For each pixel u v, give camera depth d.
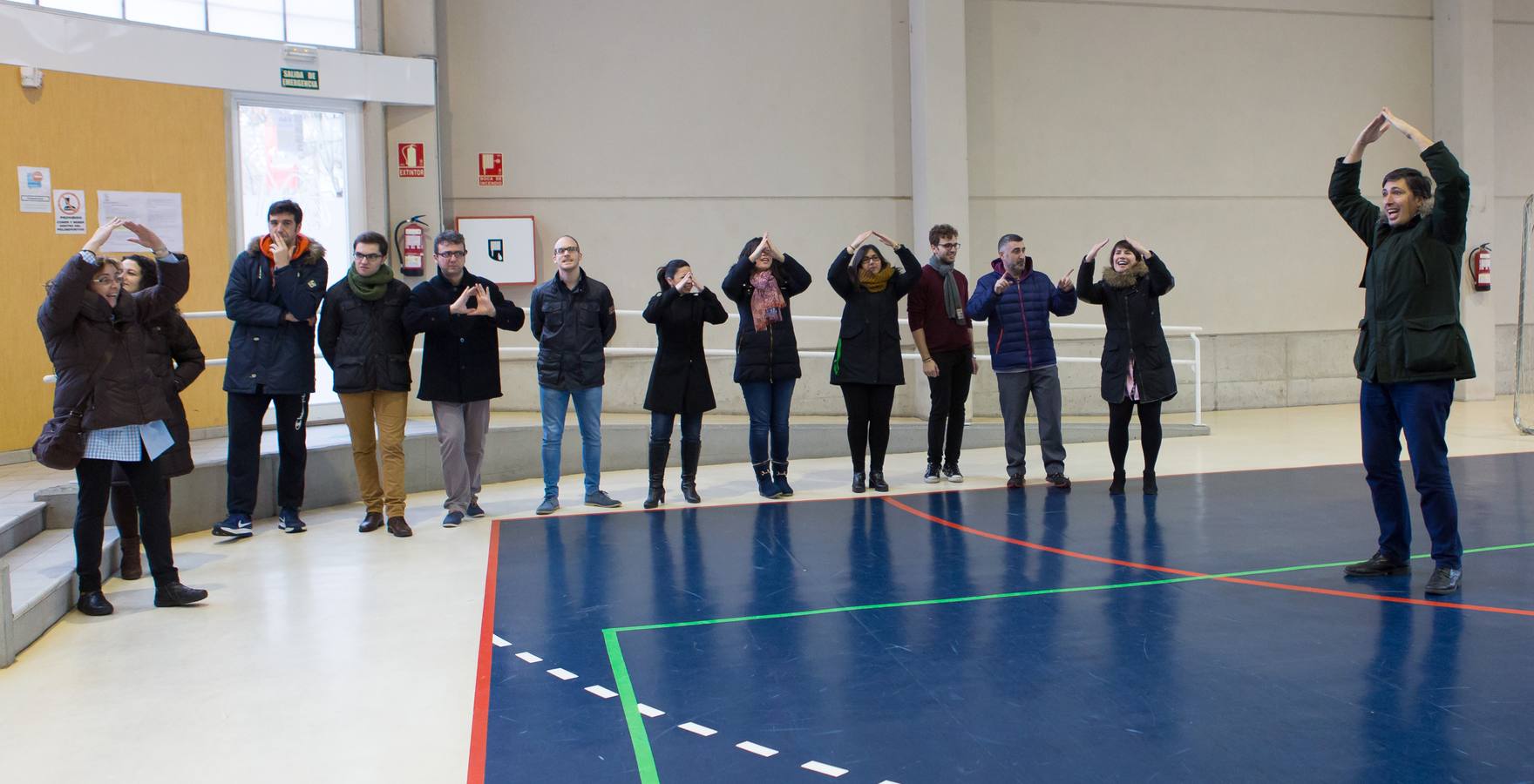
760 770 3.13
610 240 10.24
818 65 10.63
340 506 7.55
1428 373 4.75
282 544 6.29
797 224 10.63
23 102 7.37
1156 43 11.70
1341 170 5.14
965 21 11.12
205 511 6.68
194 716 3.65
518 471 8.47
